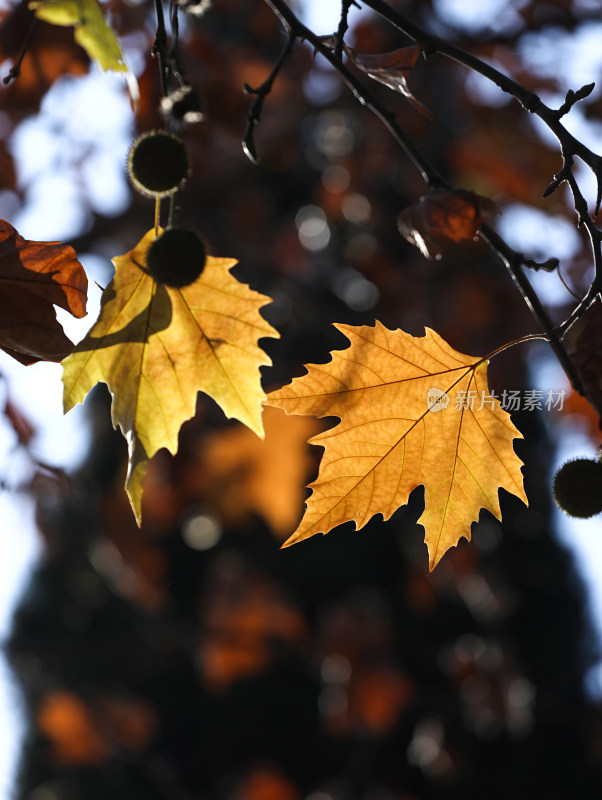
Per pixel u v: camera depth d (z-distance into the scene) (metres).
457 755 7.44
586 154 1.60
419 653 7.87
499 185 6.22
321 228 8.39
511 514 8.46
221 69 5.34
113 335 1.84
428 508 1.94
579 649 8.52
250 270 8.06
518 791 7.85
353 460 1.88
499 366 6.98
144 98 4.75
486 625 8.00
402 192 7.92
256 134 6.62
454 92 6.51
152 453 1.90
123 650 8.85
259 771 7.51
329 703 6.89
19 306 1.78
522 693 7.62
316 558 8.73
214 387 1.92
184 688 8.85
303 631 6.97
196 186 6.54
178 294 1.86
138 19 4.75
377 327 1.85
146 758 7.88
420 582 7.97
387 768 7.98
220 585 7.12
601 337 1.68
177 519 6.48
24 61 3.20
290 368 8.23
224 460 5.87
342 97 6.67
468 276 7.41
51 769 8.93
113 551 6.53
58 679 8.75
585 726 7.82
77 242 5.79
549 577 8.37
